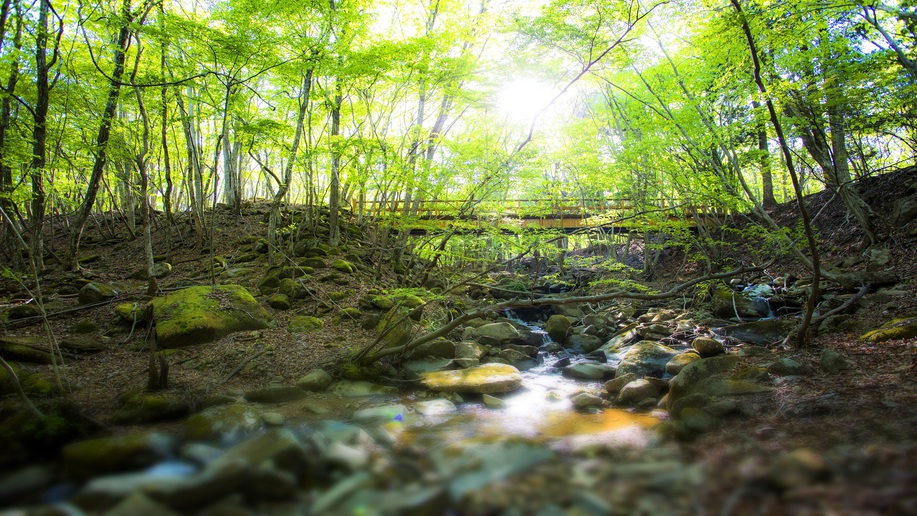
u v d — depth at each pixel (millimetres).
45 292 9055
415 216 9500
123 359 6332
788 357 5668
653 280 15102
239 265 11000
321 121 12258
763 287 10602
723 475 3053
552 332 9680
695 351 6848
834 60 7840
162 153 14555
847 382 4469
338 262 10750
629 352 7262
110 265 11852
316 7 8484
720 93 9297
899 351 5066
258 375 6148
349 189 14664
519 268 18500
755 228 8695
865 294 8031
